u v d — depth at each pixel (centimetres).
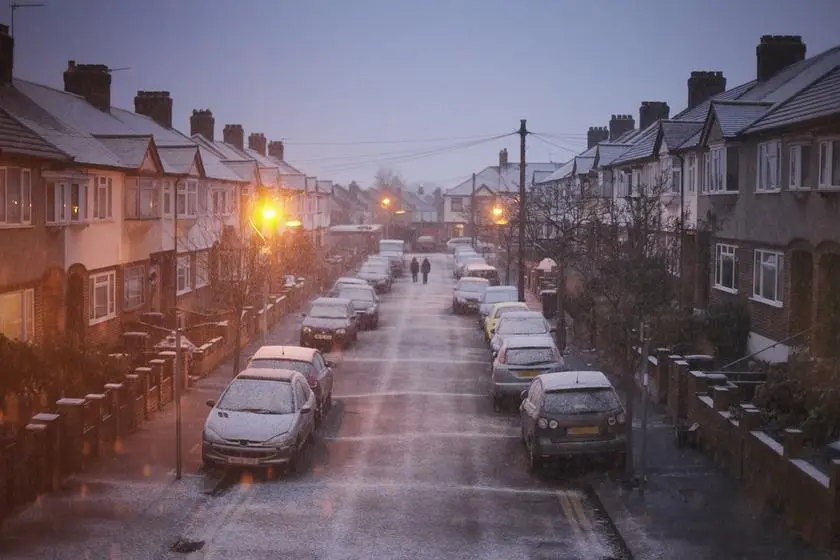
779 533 1291
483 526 1367
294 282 4484
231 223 4278
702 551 1219
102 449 1711
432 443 1889
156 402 2108
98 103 3719
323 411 2116
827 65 2852
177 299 3412
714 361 2139
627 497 1473
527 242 4422
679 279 2980
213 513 1409
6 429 1655
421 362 2962
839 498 1190
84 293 2561
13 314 2169
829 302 1945
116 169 2719
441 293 5412
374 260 5750
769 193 2356
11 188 2119
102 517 1347
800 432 1349
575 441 1628
